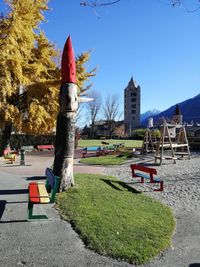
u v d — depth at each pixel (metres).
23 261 5.77
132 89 142.88
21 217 8.18
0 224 7.66
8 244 6.50
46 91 24.55
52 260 5.84
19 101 25.53
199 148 31.88
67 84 10.79
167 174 16.52
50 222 7.82
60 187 10.61
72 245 6.50
